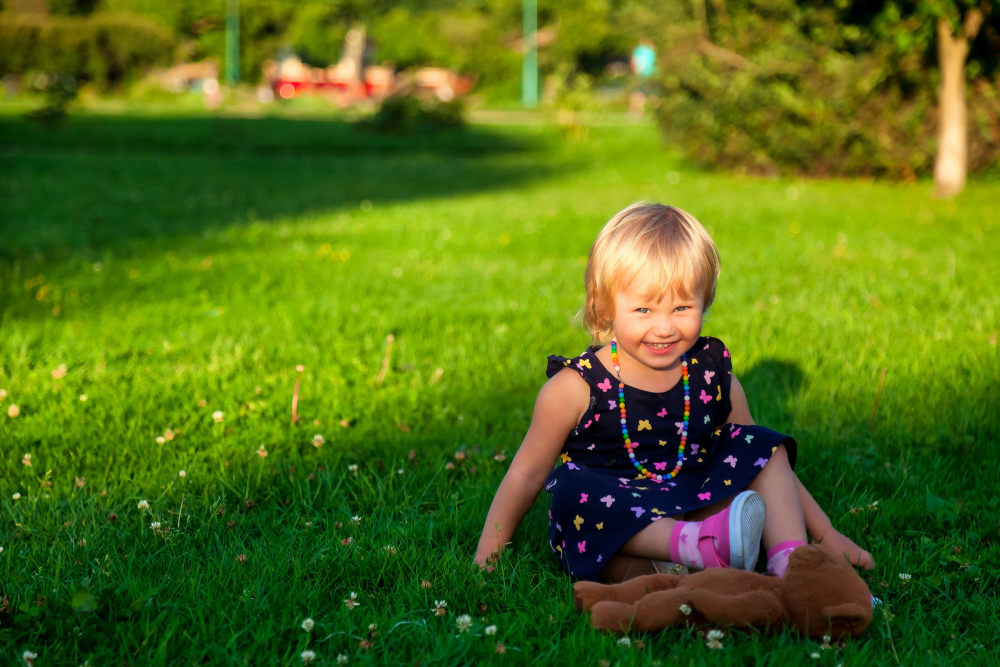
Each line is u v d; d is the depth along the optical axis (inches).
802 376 146.7
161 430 125.4
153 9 2041.1
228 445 119.1
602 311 82.9
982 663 66.8
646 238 78.7
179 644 69.9
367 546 87.3
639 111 1574.8
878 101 502.6
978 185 468.1
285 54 2361.0
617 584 72.7
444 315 189.3
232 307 195.5
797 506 78.5
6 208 369.4
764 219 339.3
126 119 1073.5
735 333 171.2
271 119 1144.2
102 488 103.7
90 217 348.2
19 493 102.3
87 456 113.0
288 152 751.1
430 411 135.9
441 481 106.2
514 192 462.0
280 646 70.4
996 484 104.3
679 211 82.4
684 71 574.6
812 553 70.2
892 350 158.2
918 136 498.0
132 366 154.1
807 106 518.0
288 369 153.3
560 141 863.1
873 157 510.0
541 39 2267.5
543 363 157.2
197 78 2149.4
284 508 100.3
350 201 412.8
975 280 217.5
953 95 432.8
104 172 540.1
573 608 73.9
